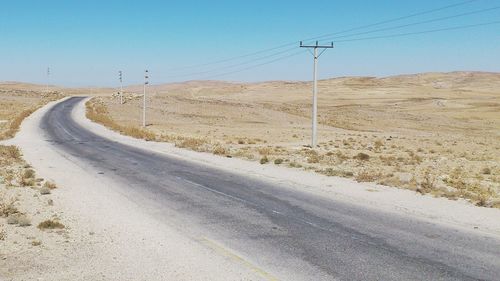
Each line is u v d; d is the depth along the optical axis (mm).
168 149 38406
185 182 21672
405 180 22266
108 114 92188
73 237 12195
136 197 17891
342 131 77188
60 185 20125
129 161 29906
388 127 96625
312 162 29953
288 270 9828
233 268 9938
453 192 18703
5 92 157125
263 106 123812
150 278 9328
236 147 42594
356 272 9711
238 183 21406
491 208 16047
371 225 13680
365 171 25719
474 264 10242
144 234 12602
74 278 9250
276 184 21156
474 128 102125
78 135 52219
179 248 11359
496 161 35688
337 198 17875
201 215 14930
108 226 13406
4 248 11031
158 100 121500
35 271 9594
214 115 100812
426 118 116562
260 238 12281
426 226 13562
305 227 13453
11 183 19953
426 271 9781
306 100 189500
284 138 58094
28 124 65688
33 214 14539
